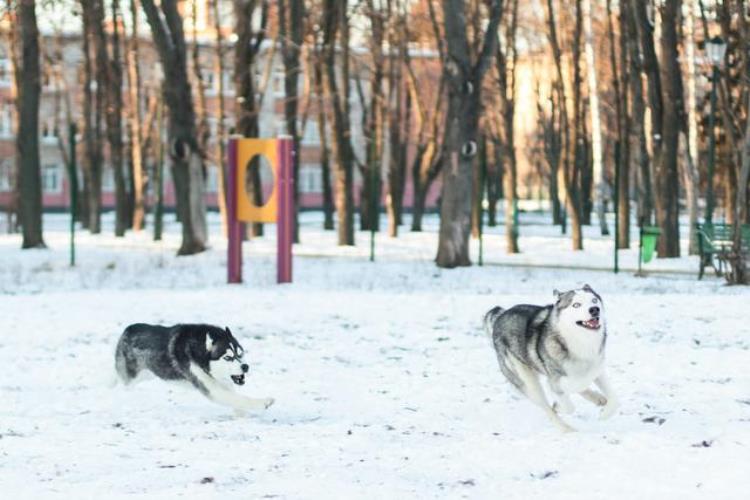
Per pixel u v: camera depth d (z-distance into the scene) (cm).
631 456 929
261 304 2261
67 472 904
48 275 3030
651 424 1085
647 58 3891
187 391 1320
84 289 2648
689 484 828
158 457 961
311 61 4634
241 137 2834
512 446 988
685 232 5769
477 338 1780
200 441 1034
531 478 869
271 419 1156
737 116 4062
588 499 796
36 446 1010
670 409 1165
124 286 2738
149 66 6856
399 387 1342
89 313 2116
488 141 6838
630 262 3612
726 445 958
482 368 1482
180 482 864
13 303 2278
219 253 3828
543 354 1052
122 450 991
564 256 3934
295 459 949
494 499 804
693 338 1723
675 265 3456
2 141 8881
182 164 3744
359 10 4944
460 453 965
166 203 9306
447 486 845
